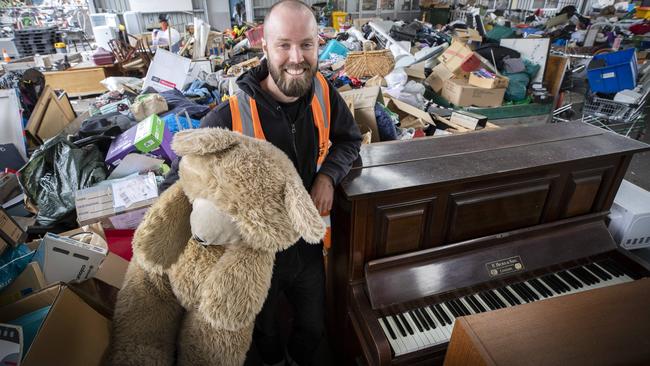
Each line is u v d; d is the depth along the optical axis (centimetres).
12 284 119
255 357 168
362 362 130
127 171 195
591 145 130
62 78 455
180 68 365
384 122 222
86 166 191
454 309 120
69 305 85
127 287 88
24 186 188
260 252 76
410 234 117
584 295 79
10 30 544
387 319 116
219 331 84
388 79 344
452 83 360
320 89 116
